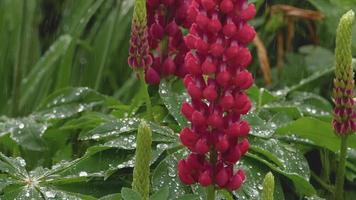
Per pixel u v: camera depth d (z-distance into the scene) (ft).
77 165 11.34
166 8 12.39
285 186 12.66
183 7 12.34
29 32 20.12
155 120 12.42
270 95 13.74
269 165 11.35
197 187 10.87
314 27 18.93
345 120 11.41
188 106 9.23
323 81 17.47
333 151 12.57
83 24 19.48
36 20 20.66
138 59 11.85
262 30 19.13
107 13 20.81
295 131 12.36
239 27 9.04
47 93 19.29
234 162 9.30
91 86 19.85
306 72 17.79
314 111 14.25
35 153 14.42
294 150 12.17
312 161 13.85
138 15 11.73
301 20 19.17
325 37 18.80
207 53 9.05
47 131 13.99
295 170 11.96
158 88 12.71
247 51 9.05
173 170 11.01
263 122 12.02
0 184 10.67
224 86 9.08
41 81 19.39
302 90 17.48
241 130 9.19
